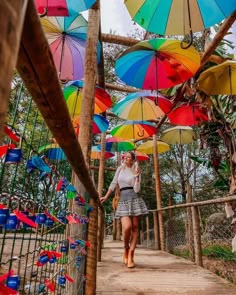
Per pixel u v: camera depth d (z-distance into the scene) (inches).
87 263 71.3
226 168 144.9
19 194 22.0
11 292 15.6
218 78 109.2
